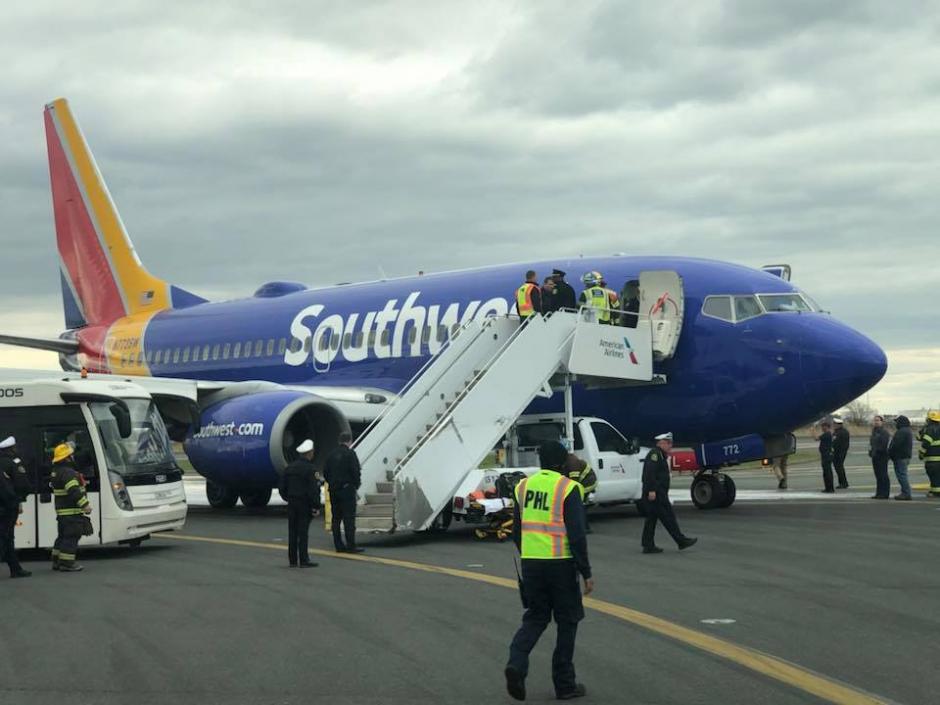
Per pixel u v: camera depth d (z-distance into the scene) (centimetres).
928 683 833
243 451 2377
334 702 819
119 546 1959
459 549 1769
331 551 1797
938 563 1477
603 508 2453
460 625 1105
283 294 3366
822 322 2197
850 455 5784
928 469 2641
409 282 2884
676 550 1650
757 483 3516
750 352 2202
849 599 1202
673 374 2291
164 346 3497
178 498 1908
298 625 1123
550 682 873
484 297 2614
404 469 1870
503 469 1955
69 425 1814
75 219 3950
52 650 1027
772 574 1392
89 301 3919
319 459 2488
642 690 831
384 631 1080
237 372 3206
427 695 834
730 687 831
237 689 863
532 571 820
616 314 2323
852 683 835
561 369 2188
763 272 2328
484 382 2011
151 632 1105
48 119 4003
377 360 2798
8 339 3734
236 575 1519
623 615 1123
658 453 1622
